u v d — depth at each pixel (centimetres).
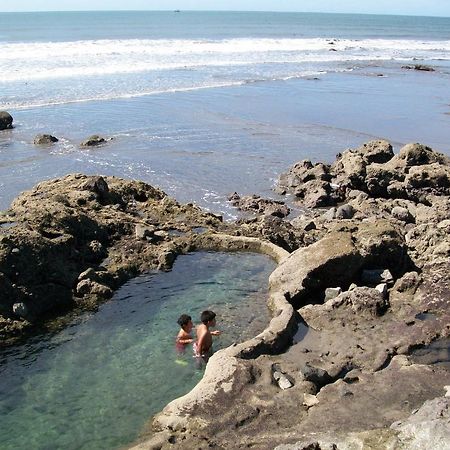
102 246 1462
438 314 1150
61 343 1117
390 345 1058
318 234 1877
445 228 1641
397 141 3216
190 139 3091
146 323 1194
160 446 804
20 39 9088
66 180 1831
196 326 1162
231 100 4162
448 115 3950
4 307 1157
